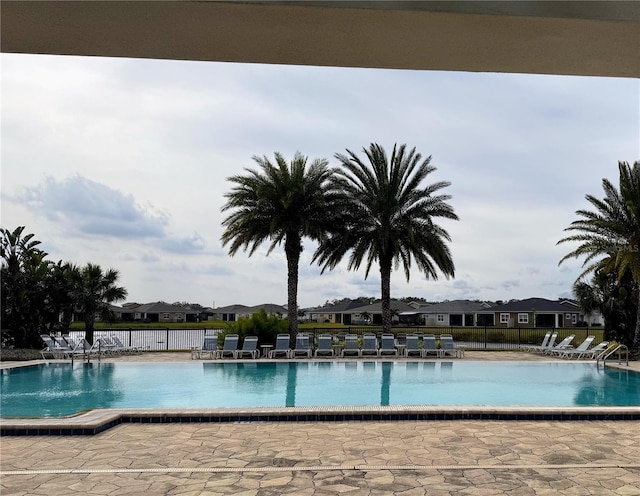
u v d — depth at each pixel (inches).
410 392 553.9
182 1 90.0
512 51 106.0
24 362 748.6
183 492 218.8
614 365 748.0
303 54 108.6
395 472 246.2
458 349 868.0
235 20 95.7
